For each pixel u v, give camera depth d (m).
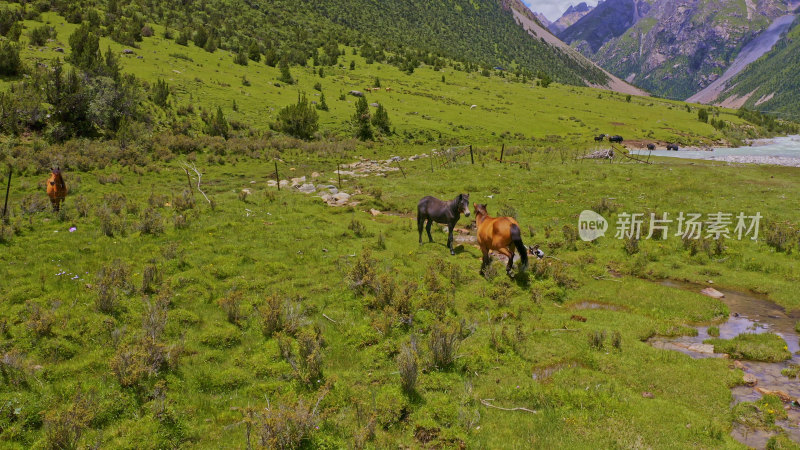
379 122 55.50
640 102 116.81
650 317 10.48
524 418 6.60
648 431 6.25
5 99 33.06
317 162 37.44
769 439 6.10
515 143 55.53
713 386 7.45
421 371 7.68
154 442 5.84
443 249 14.76
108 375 6.99
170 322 8.95
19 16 61.78
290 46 117.38
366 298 10.34
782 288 12.09
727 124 87.25
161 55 65.56
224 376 7.37
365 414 6.49
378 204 20.97
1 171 23.86
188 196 18.95
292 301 10.20
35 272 10.75
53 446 5.59
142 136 35.56
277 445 5.69
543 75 152.25
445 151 41.72
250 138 44.06
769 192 22.98
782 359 8.38
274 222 16.55
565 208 19.97
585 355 8.43
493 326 9.52
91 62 44.38
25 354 7.42
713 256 14.84
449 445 6.02
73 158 27.91
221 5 132.62
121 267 10.59
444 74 120.06
